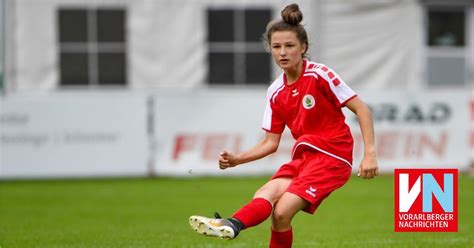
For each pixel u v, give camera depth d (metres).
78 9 59.31
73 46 59.41
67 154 49.28
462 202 38.81
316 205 18.19
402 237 27.55
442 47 62.41
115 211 36.19
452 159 51.09
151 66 59.41
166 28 59.38
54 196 42.50
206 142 50.25
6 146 48.84
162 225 31.44
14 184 48.66
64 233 28.98
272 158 50.78
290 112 18.80
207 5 59.81
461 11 62.47
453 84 62.72
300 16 18.12
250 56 60.81
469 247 25.00
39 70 58.81
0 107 48.75
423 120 50.88
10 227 30.88
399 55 61.50
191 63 59.66
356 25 60.66
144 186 46.81
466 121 51.19
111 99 49.59
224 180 49.66
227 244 26.08
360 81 60.97
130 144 49.81
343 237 27.66
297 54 18.12
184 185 47.06
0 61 58.00
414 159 50.75
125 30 59.66
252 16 60.50
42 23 58.72
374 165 17.72
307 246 25.47
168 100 50.09
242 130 50.12
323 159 18.33
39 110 49.06
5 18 58.06
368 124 18.09
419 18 61.66
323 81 18.28
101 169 49.56
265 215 17.89
